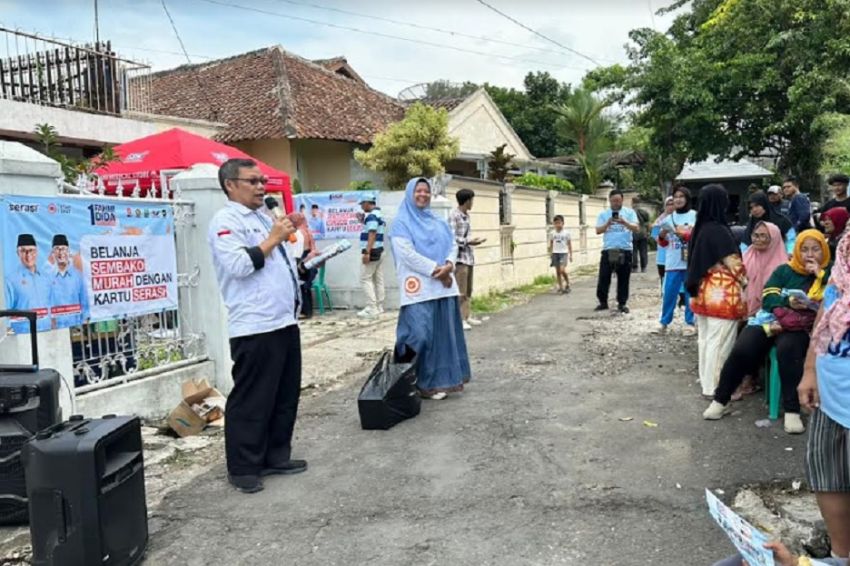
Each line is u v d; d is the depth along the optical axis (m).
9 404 4.11
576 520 4.00
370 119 21.06
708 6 21.12
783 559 2.27
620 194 11.30
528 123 37.84
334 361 8.58
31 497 3.38
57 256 5.33
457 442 5.39
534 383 7.11
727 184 27.42
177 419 5.88
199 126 16.09
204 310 6.89
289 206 11.42
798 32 16.42
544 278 17.31
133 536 3.65
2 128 11.08
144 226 6.23
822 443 3.04
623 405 6.18
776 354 5.35
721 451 4.96
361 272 11.86
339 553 3.74
